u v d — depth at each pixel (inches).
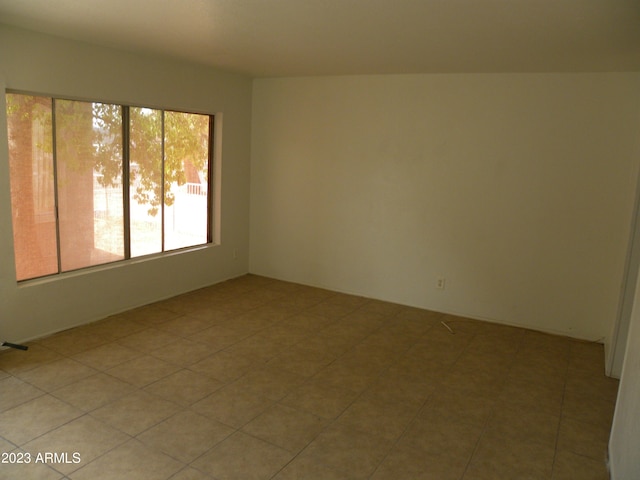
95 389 126.6
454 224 194.4
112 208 177.6
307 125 220.5
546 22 108.0
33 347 149.2
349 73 200.2
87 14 121.1
